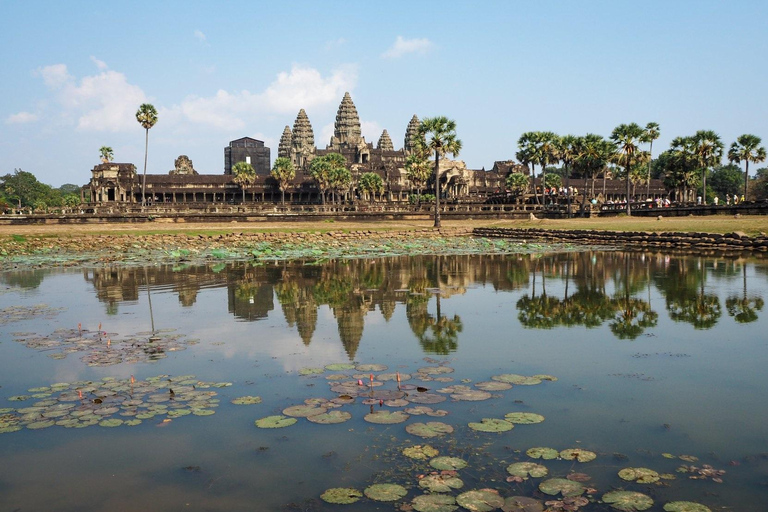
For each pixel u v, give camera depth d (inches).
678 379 514.3
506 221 3314.5
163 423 429.1
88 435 410.0
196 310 890.7
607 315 808.9
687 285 1059.3
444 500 313.1
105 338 703.1
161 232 2741.1
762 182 5880.9
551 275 1254.3
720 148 3767.2
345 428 413.7
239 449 385.1
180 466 363.6
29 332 740.0
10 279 1291.8
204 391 498.3
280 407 459.2
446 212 3725.4
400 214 3690.9
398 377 516.4
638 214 3521.2
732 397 467.2
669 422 417.1
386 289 1089.4
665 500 309.1
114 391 500.4
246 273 1375.5
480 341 668.1
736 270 1262.3
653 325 737.0
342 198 6235.2
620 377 522.6
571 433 399.5
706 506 302.7
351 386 504.4
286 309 891.4
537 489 323.6
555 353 608.7
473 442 386.9
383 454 372.8
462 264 1535.4
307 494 326.3
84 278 1300.4
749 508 300.5
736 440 385.7
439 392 486.3
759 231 1951.3
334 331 732.0
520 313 837.8
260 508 313.0
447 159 6003.9
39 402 473.7
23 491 335.9
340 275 1318.9
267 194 5880.9
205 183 5639.8
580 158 3786.9
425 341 672.4
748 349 609.9
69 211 4207.7
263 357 608.7
